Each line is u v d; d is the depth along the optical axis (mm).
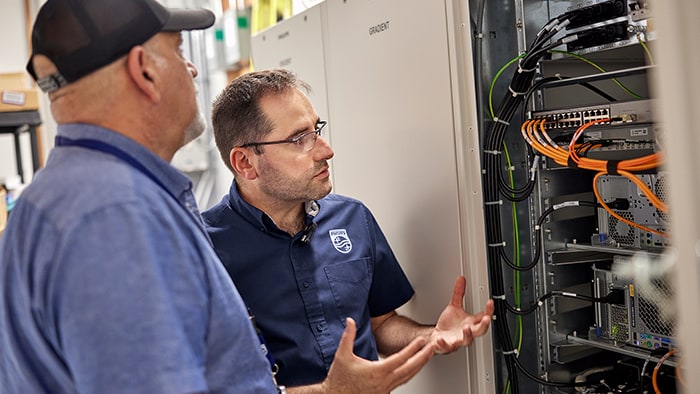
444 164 1530
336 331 1521
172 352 815
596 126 1399
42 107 4281
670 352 1391
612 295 1525
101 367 799
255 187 1532
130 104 934
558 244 1634
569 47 1513
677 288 706
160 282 834
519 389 1608
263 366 1009
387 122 1693
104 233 825
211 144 4031
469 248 1497
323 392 1260
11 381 936
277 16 2764
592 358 1700
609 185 1527
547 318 1631
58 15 909
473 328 1399
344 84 1854
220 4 3838
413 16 1567
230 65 3625
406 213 1669
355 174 1853
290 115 1461
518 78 1464
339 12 1840
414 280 1677
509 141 1584
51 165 926
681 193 689
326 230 1607
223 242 1526
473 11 1495
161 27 952
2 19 4203
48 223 854
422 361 1312
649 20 1332
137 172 910
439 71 1512
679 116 682
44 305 853
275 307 1500
